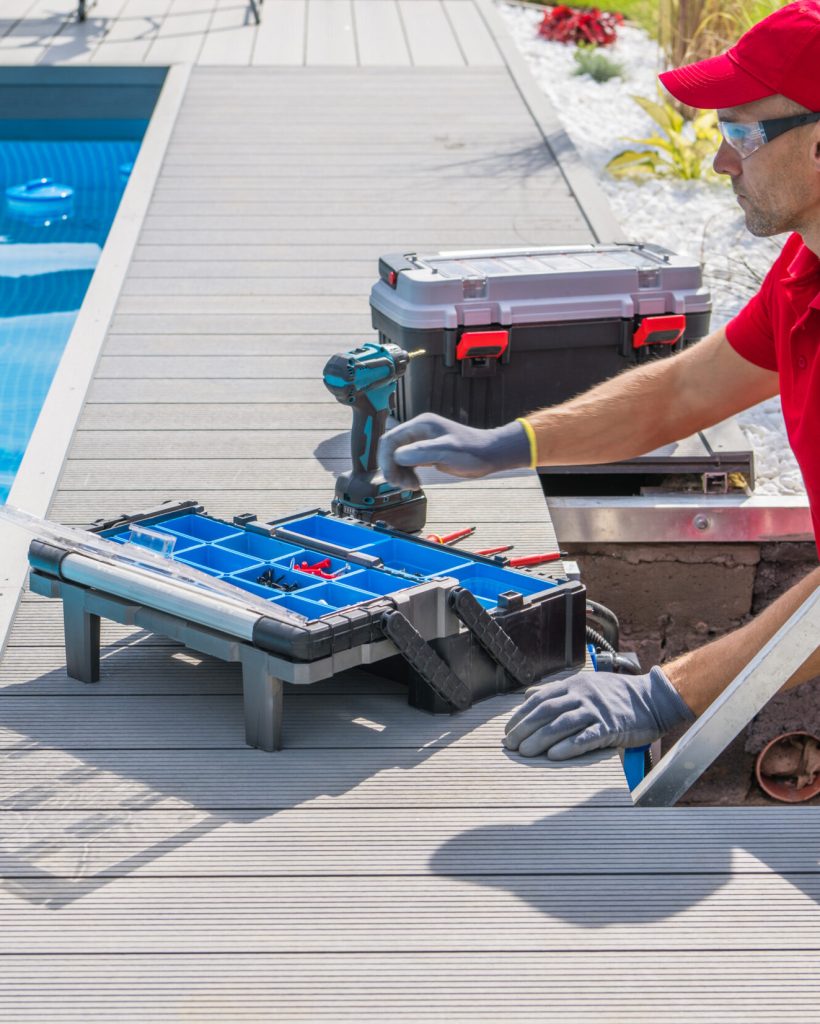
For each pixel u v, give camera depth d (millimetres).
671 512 3412
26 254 6535
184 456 3432
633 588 3521
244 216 5414
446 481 3375
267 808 2092
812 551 3520
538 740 2207
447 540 2984
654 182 6387
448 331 3463
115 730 2312
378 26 9039
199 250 5027
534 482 3375
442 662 2307
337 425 3654
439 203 5574
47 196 7367
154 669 2531
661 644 3580
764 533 3445
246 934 1809
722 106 1911
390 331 3600
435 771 2191
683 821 2059
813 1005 1686
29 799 2109
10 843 1999
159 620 2312
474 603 2309
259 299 4566
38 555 2451
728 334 2305
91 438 3529
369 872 1936
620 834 2023
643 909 1857
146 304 4512
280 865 1953
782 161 1926
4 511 2516
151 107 7820
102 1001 1684
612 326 3574
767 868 1945
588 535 3420
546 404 3607
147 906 1863
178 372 3979
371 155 6270
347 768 2201
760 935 1808
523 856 1973
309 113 6973
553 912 1852
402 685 2475
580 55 8445
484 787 2146
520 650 2439
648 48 9242
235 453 3457
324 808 2092
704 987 1713
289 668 2139
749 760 3783
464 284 3486
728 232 5691
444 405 3555
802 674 2062
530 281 3523
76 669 2477
